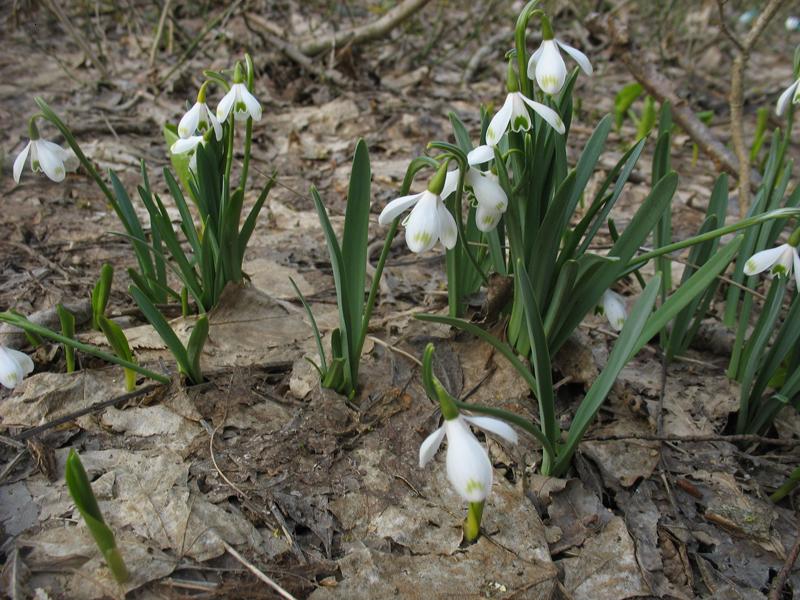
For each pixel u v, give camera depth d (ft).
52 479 0.89
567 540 0.88
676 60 3.34
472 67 2.90
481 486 0.66
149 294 1.23
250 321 1.19
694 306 1.21
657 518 0.94
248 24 2.63
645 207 0.93
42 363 1.09
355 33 2.60
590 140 1.03
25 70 2.43
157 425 0.98
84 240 1.49
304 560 0.82
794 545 0.86
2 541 0.80
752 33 1.59
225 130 1.10
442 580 0.81
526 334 1.08
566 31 3.49
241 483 0.90
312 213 1.71
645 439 0.99
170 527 0.83
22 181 1.70
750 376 1.06
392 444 0.98
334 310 1.27
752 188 1.83
